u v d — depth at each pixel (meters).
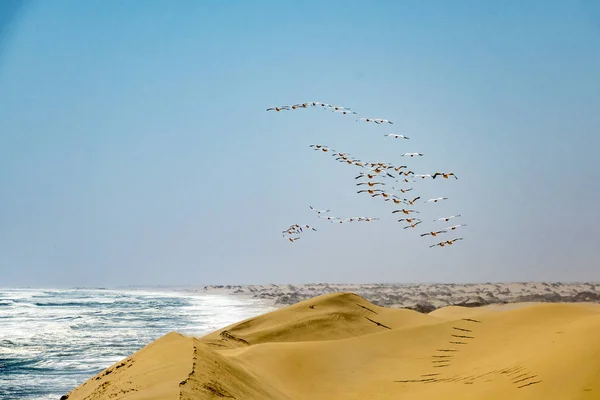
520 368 47.59
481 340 62.97
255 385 44.53
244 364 52.88
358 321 83.88
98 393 39.84
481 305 152.75
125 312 158.75
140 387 36.56
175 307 182.00
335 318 82.88
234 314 151.00
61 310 167.75
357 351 62.09
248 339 75.38
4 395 55.53
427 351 62.16
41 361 74.38
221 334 78.38
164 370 39.41
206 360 42.47
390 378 55.03
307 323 80.62
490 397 43.34
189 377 36.75
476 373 50.97
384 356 61.62
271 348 61.12
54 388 58.94
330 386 53.44
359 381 54.50
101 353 81.25
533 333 60.56
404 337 66.19
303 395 50.78
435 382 51.66
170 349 45.00
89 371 68.00
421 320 85.00
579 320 59.72
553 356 46.97
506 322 66.31
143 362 43.41
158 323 124.75
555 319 64.44
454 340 64.56
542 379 43.44
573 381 41.44
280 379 53.59
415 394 48.97
